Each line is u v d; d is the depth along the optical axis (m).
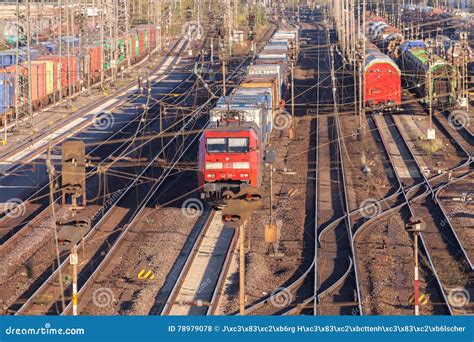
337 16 169.50
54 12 118.06
